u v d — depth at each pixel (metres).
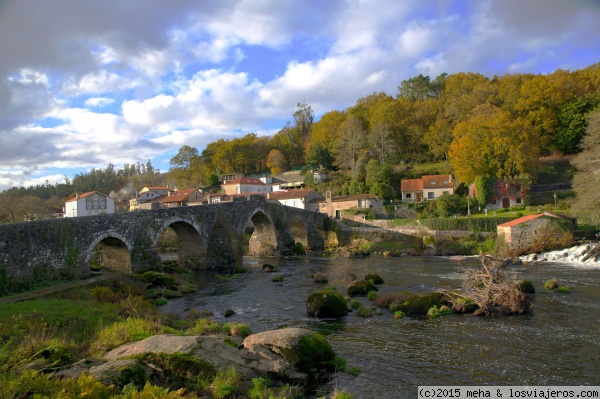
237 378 13.36
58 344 14.80
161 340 15.20
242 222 54.91
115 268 39.59
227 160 132.75
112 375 11.70
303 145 139.50
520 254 49.62
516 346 18.83
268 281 39.44
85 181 187.00
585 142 54.78
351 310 26.78
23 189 161.50
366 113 122.44
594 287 31.11
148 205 96.25
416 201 83.50
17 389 10.14
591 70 91.75
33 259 30.20
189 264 48.97
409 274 40.38
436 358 17.62
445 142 96.75
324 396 13.77
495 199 72.06
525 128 72.94
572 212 55.78
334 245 71.88
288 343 15.72
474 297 25.41
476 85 105.25
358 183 90.94
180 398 10.73
